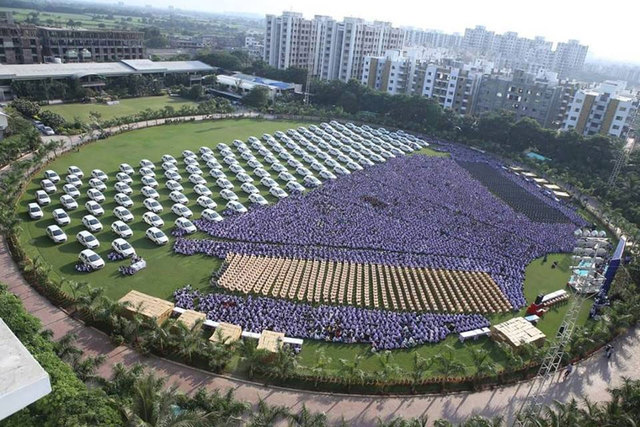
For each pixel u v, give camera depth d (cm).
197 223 6931
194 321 4584
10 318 3388
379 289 5747
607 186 9794
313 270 5941
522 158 11650
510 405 4200
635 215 8631
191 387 4003
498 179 10225
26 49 16138
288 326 4775
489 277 6200
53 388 2895
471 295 5803
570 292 6172
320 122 13662
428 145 12388
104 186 7712
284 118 13688
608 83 16362
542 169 10975
